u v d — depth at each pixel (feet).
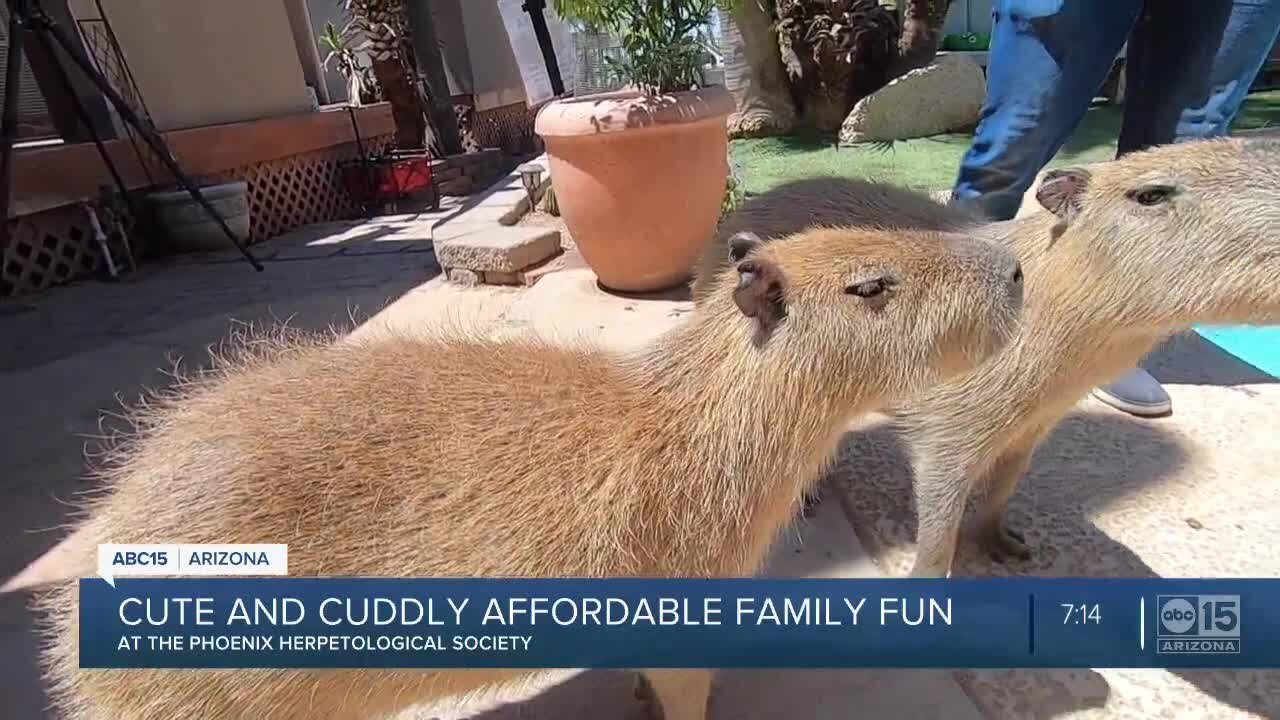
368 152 30.48
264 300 17.30
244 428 4.93
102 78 18.94
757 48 35.94
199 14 24.67
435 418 5.03
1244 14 8.70
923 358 5.20
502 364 5.51
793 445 5.26
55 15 20.34
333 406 5.03
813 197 8.27
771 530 5.56
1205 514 8.33
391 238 23.32
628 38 14.24
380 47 32.48
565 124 13.76
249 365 5.82
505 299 15.80
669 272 14.96
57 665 5.21
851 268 5.11
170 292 18.44
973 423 6.52
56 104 20.92
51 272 19.52
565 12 13.87
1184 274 5.72
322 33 40.60
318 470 4.72
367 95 35.60
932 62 35.88
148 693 4.84
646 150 13.61
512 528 4.86
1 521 9.01
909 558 7.92
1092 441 9.75
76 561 5.92
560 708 6.41
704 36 15.21
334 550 4.67
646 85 14.32
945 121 33.65
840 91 36.04
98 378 13.32
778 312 5.09
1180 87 9.17
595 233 14.48
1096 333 6.20
